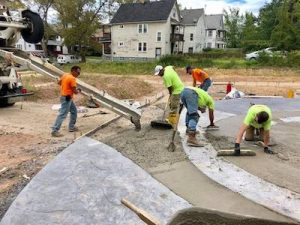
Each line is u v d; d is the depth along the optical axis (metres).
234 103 11.64
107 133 7.34
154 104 12.07
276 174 4.92
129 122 8.56
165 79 7.49
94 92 7.54
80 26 42.69
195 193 4.27
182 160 5.47
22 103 11.52
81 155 5.60
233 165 5.27
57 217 3.64
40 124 8.39
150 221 2.78
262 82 21.89
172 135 6.67
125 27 45.66
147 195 4.18
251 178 4.76
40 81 17.56
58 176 4.70
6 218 3.60
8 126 8.05
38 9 42.06
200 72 9.61
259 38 51.19
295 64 29.09
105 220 3.59
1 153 5.96
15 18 9.53
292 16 35.16
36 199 4.02
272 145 6.39
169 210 3.83
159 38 43.72
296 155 5.83
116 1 44.59
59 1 42.16
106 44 51.44
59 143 6.61
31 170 5.08
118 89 14.48
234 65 30.22
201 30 53.16
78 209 3.81
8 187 4.47
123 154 5.73
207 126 7.66
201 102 6.66
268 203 4.02
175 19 45.84
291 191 4.36
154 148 6.08
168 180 4.66
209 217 2.75
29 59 8.26
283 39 34.72
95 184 4.47
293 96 14.10
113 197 4.11
